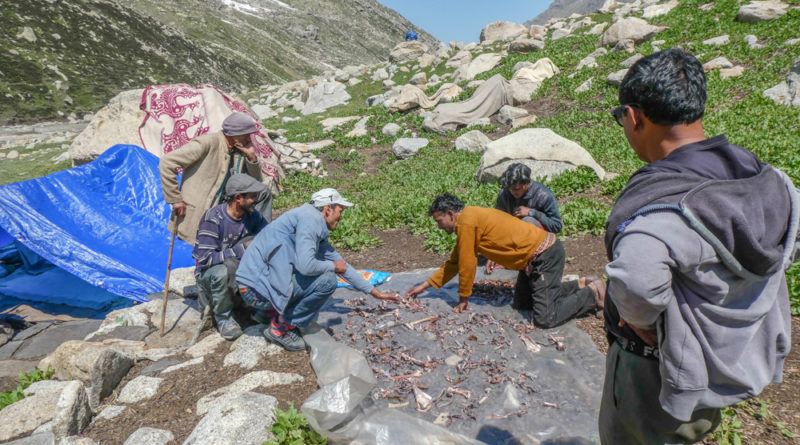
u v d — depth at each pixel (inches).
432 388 134.2
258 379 142.1
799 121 386.0
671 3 907.4
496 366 140.3
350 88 1203.9
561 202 328.8
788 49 560.7
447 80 1018.1
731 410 117.9
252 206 177.5
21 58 2379.4
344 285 213.8
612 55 758.5
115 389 153.9
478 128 679.7
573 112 615.5
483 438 114.3
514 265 160.9
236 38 5305.1
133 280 261.0
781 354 56.7
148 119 450.6
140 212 312.5
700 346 52.9
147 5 5196.9
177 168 186.4
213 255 170.4
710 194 48.5
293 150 595.2
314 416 115.3
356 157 666.8
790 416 113.9
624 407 66.1
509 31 1173.1
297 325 157.2
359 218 349.1
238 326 176.7
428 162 560.1
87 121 1998.0
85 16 3134.8
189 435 119.3
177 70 3309.5
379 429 112.4
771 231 49.5
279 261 150.6
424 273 224.4
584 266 219.9
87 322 243.1
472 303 182.5
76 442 117.9
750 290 52.7
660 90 54.1
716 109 474.9
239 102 492.1
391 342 157.6
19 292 288.5
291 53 5885.8
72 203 295.1
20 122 1827.0
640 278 48.3
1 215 263.9
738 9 742.5
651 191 52.8
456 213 164.7
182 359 168.7
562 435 112.6
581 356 143.9
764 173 50.2
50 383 157.3
